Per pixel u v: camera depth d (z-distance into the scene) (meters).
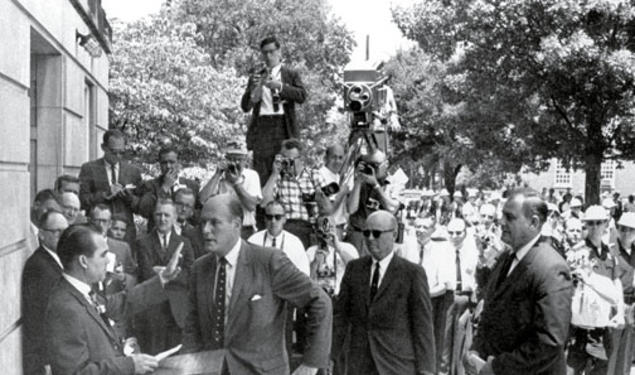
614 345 8.85
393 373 6.39
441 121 34.00
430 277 9.97
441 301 10.05
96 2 12.93
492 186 41.75
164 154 9.29
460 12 24.12
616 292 8.84
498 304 5.16
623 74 21.95
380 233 6.47
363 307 6.55
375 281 6.57
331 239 8.43
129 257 7.89
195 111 32.31
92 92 12.71
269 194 9.26
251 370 4.67
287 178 9.36
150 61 32.28
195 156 32.72
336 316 6.74
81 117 10.89
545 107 25.30
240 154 8.90
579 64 22.28
